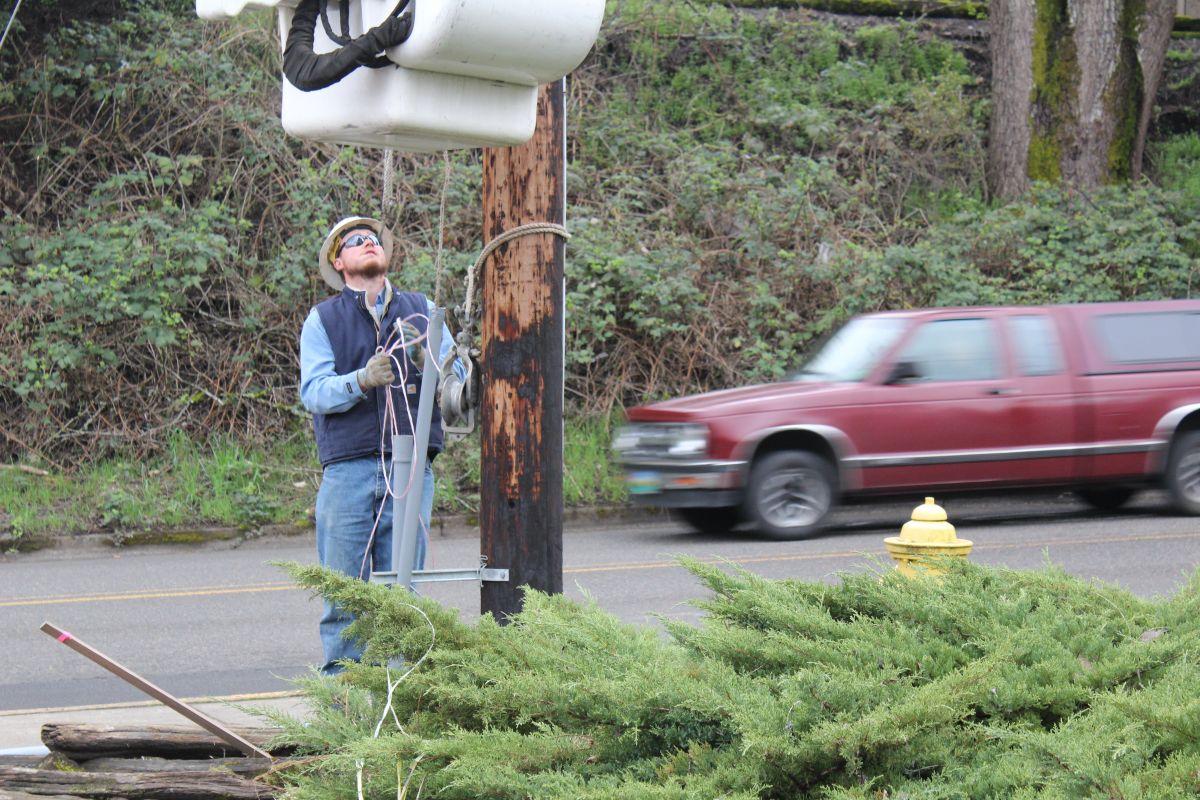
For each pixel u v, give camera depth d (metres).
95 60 31.83
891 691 5.66
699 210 33.88
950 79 39.75
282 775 6.40
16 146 31.44
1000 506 26.72
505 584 8.95
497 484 8.98
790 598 6.96
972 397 22.22
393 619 6.55
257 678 14.02
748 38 41.00
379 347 9.86
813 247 33.50
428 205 31.92
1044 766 5.02
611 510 26.23
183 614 17.84
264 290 30.44
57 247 29.23
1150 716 5.12
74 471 27.33
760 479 21.73
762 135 38.44
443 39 6.80
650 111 38.09
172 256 29.23
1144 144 41.28
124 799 6.70
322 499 9.88
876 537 22.34
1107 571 19.33
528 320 8.89
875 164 38.03
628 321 31.28
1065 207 36.34
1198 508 23.75
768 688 5.92
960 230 35.31
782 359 30.70
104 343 28.75
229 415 29.14
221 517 25.20
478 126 7.41
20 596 19.55
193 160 30.56
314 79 7.43
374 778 5.77
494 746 5.64
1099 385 22.81
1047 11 38.25
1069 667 6.07
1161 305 23.59
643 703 5.62
